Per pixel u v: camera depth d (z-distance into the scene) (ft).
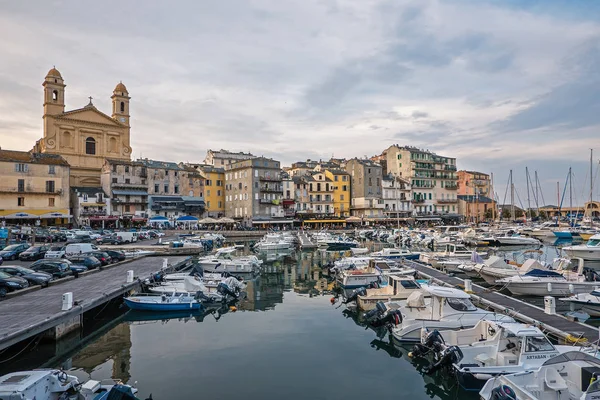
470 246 243.19
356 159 407.03
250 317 86.99
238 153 439.22
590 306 81.97
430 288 73.46
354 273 116.47
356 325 80.59
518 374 44.70
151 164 321.93
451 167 452.76
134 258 153.48
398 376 56.80
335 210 387.75
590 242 182.60
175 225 311.27
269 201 342.85
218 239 246.68
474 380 50.01
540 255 195.72
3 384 40.24
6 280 83.87
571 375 45.70
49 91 294.46
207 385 53.21
